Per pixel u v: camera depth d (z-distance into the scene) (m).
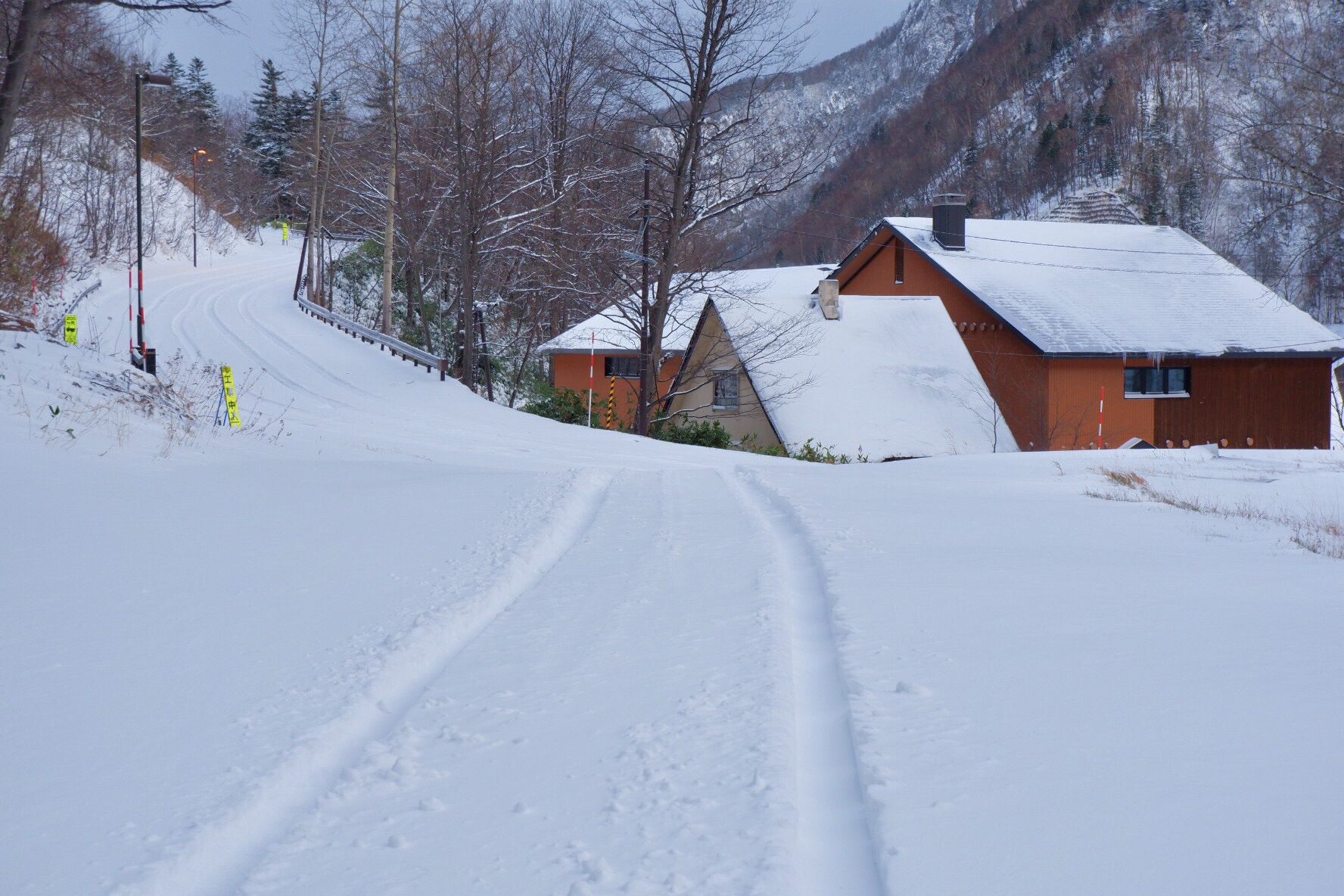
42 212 45.12
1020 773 3.50
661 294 32.34
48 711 4.70
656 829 3.25
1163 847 2.92
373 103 44.12
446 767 3.88
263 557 8.26
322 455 18.39
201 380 26.89
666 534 9.34
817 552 8.05
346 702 4.67
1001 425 32.72
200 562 8.07
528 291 42.91
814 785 3.67
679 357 42.62
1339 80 22.00
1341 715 4.00
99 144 57.34
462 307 43.03
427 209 43.81
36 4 18.28
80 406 15.92
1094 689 4.42
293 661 5.36
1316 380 36.75
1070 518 10.72
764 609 6.09
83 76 27.11
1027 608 6.06
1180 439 35.62
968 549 8.32
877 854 3.01
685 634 5.62
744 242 49.78
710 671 4.90
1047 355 33.28
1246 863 2.80
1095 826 3.07
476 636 5.86
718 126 31.67
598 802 3.49
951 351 35.00
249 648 5.64
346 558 8.15
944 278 39.19
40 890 3.04
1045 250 40.44
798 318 33.56
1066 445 34.41
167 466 13.55
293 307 48.34
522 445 23.98
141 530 9.34
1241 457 21.44
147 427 16.38
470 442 23.70
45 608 6.60
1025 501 12.45
